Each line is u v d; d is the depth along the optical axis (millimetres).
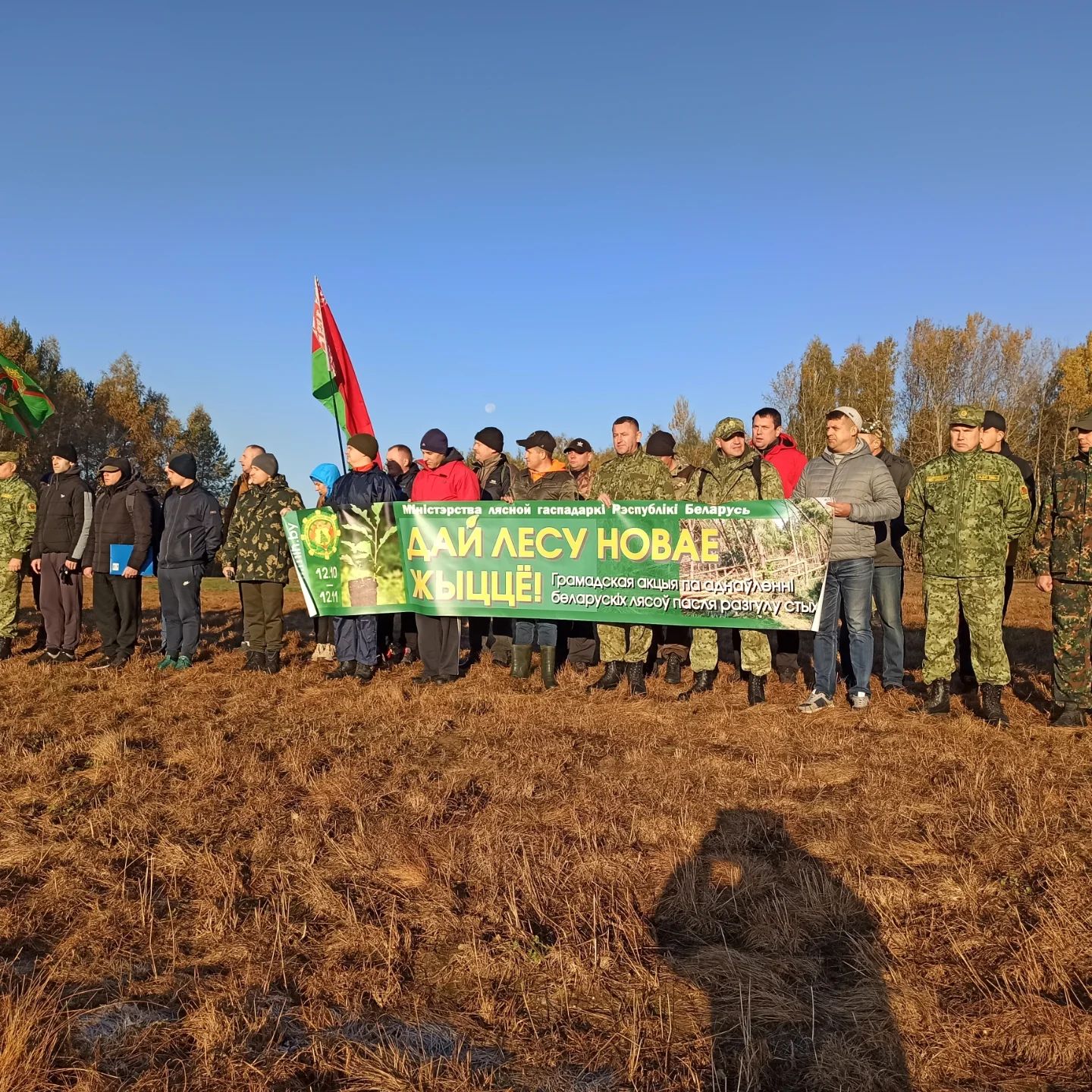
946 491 6398
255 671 8328
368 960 3117
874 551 6699
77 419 51125
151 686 7625
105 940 3221
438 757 5508
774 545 6727
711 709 6738
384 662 9062
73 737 5883
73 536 8875
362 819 4375
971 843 4039
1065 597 6211
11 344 46375
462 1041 2676
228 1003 2830
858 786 4816
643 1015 2785
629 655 7453
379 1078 2459
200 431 66688
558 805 4555
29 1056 2465
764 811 4449
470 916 3373
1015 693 7402
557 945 3145
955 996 2887
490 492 9109
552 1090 2445
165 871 3797
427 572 7754
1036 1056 2576
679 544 6992
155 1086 2430
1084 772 5020
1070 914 3277
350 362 9688
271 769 5188
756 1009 2801
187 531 8531
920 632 11766
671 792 4711
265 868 3838
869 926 3352
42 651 9516
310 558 7969
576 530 7301
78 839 4094
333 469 9008
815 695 6715
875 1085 2459
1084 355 42469
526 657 7918
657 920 3414
